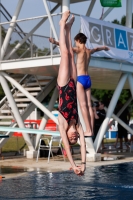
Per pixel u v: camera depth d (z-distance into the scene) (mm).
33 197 8977
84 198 8914
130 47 17078
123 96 38844
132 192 9562
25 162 15633
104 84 22031
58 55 15102
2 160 16391
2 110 18500
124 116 21906
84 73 7992
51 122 28297
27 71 17078
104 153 19328
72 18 6918
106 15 18422
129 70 17094
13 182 10930
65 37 6824
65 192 9508
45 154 17422
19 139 28219
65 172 12805
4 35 17422
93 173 12539
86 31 15258
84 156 6309
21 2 16906
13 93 19344
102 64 15789
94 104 18766
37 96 18562
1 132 18016
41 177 11789
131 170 13188
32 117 33438
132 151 20469
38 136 17312
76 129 6504
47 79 19219
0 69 16609
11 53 17141
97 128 18438
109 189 9875
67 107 6441
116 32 16469
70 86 6566
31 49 16672
